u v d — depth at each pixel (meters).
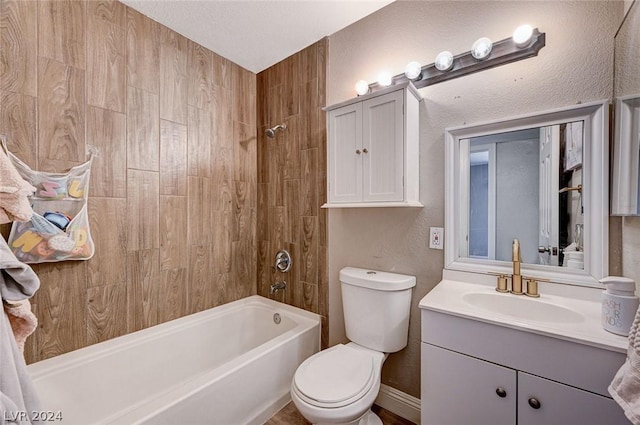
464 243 1.42
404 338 1.49
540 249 1.24
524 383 0.94
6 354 0.62
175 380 1.78
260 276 2.37
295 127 2.12
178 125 1.88
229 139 2.20
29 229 1.28
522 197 1.28
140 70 1.69
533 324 0.93
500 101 1.32
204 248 2.03
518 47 1.25
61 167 1.40
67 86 1.42
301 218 2.09
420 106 1.54
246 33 1.88
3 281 0.65
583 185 1.13
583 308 1.05
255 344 2.20
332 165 1.69
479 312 1.05
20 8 1.29
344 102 1.61
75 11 1.44
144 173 1.71
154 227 1.76
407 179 1.41
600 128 1.09
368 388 1.18
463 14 1.43
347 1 1.62
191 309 1.96
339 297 1.89
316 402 1.10
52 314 1.38
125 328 1.63
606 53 1.09
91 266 1.50
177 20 1.76
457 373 1.07
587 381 0.84
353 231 1.81
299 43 2.00
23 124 1.30
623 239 1.05
